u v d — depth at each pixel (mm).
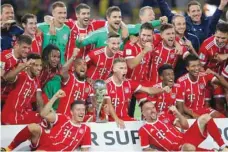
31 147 16281
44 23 18141
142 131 16844
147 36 17609
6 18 17891
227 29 18188
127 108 17438
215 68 18484
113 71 17391
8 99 16766
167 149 16859
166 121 17016
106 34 18031
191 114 17766
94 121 17062
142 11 18766
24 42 16906
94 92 17172
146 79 18016
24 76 16797
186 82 17844
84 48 18109
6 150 16141
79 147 16578
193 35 18781
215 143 17109
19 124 16641
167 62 18125
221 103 18266
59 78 17156
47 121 16531
